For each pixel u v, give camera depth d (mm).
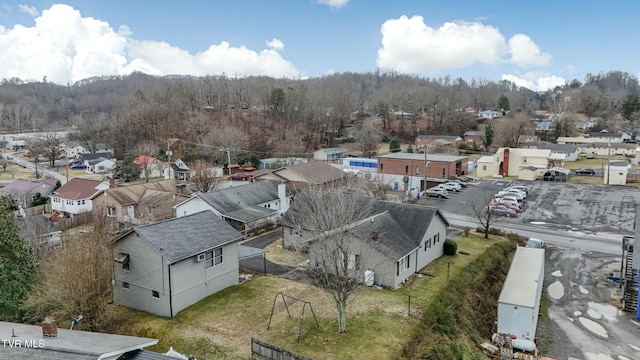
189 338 19938
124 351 12898
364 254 25406
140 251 22844
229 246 25609
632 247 28047
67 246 26016
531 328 21422
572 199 50281
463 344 20547
